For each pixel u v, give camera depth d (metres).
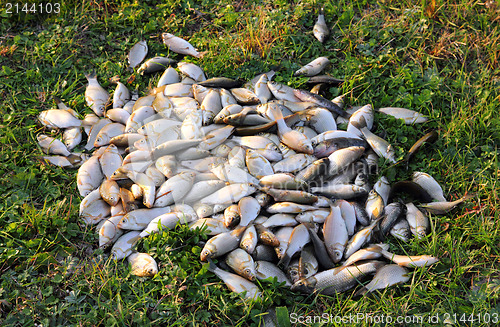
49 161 3.73
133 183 3.49
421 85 4.39
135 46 4.60
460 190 3.70
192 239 3.22
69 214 3.38
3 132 3.93
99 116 4.12
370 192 3.50
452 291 3.10
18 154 3.83
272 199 3.38
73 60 4.59
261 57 4.62
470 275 3.22
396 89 4.41
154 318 2.91
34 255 3.14
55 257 3.22
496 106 4.24
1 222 3.37
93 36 4.81
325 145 3.65
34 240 3.22
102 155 3.63
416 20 4.92
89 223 3.37
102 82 4.42
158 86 4.28
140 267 3.07
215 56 4.56
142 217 3.27
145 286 3.04
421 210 3.50
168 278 3.05
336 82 4.33
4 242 3.27
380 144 3.76
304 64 4.63
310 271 3.07
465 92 4.38
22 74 4.40
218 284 3.03
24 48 4.60
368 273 3.06
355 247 3.17
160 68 4.49
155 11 5.02
